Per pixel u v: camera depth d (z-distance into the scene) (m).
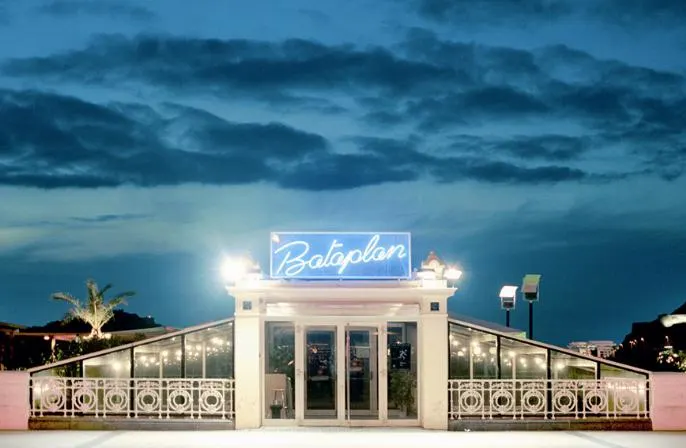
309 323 19.12
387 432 18.42
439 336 18.88
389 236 19.02
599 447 17.08
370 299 18.91
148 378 18.95
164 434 18.27
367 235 19.00
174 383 18.91
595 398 19.08
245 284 18.80
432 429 18.70
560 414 18.94
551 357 19.23
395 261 18.98
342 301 18.94
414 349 19.19
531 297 27.27
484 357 19.19
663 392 18.94
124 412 18.89
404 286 18.94
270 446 16.97
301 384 19.06
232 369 19.20
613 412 18.98
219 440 17.56
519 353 19.23
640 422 18.89
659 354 30.45
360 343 19.14
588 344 37.69
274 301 18.92
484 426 18.67
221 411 18.83
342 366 19.05
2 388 18.83
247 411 18.70
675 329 39.09
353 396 19.09
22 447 16.91
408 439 17.73
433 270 19.02
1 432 18.48
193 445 17.05
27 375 18.89
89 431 18.58
